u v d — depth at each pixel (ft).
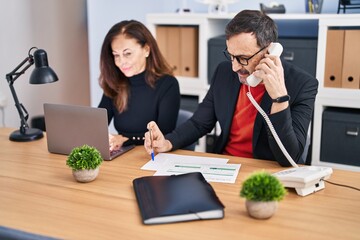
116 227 3.69
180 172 4.97
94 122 5.33
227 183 4.63
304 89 5.62
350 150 8.76
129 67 6.71
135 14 11.59
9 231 3.65
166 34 10.06
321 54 8.69
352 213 3.91
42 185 4.65
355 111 8.93
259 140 5.79
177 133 6.14
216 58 9.61
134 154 5.68
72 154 4.69
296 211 3.96
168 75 7.18
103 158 5.43
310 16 8.65
